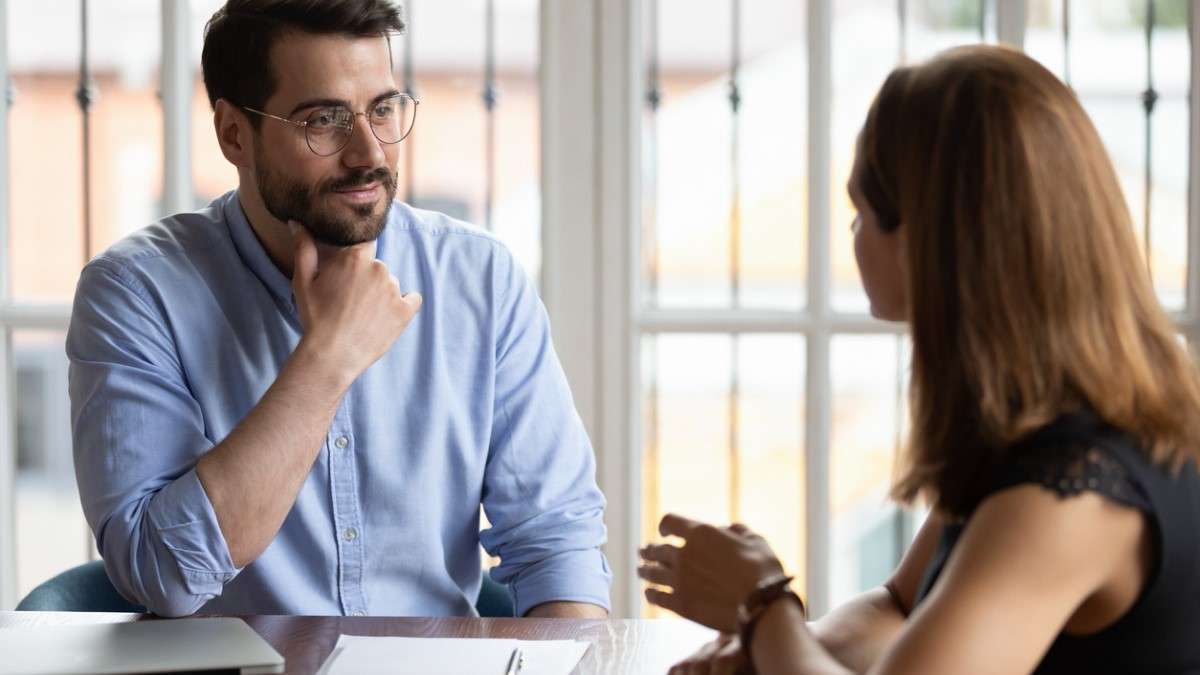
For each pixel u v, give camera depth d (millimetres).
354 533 1925
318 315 1795
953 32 3010
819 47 2965
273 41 1812
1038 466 1108
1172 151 2994
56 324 3004
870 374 3057
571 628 1604
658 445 3074
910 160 1186
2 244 3037
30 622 1644
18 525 3164
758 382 3062
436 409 1980
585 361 2980
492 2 3004
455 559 2020
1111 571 1111
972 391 1146
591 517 2027
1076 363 1125
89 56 3006
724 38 3014
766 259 3053
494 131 3031
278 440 1705
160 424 1789
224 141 1933
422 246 2035
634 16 2945
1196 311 2967
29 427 3201
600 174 2953
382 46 1865
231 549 1681
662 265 3057
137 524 1689
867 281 1293
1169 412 1141
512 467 2018
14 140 3029
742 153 3031
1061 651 1160
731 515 3092
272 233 1915
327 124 1820
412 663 1429
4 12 3008
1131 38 2977
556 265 2969
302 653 1488
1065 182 1137
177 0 2955
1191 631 1139
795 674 1197
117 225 3051
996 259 1132
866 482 3082
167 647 1442
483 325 2035
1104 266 1137
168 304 1888
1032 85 1159
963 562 1104
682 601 1346
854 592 3115
